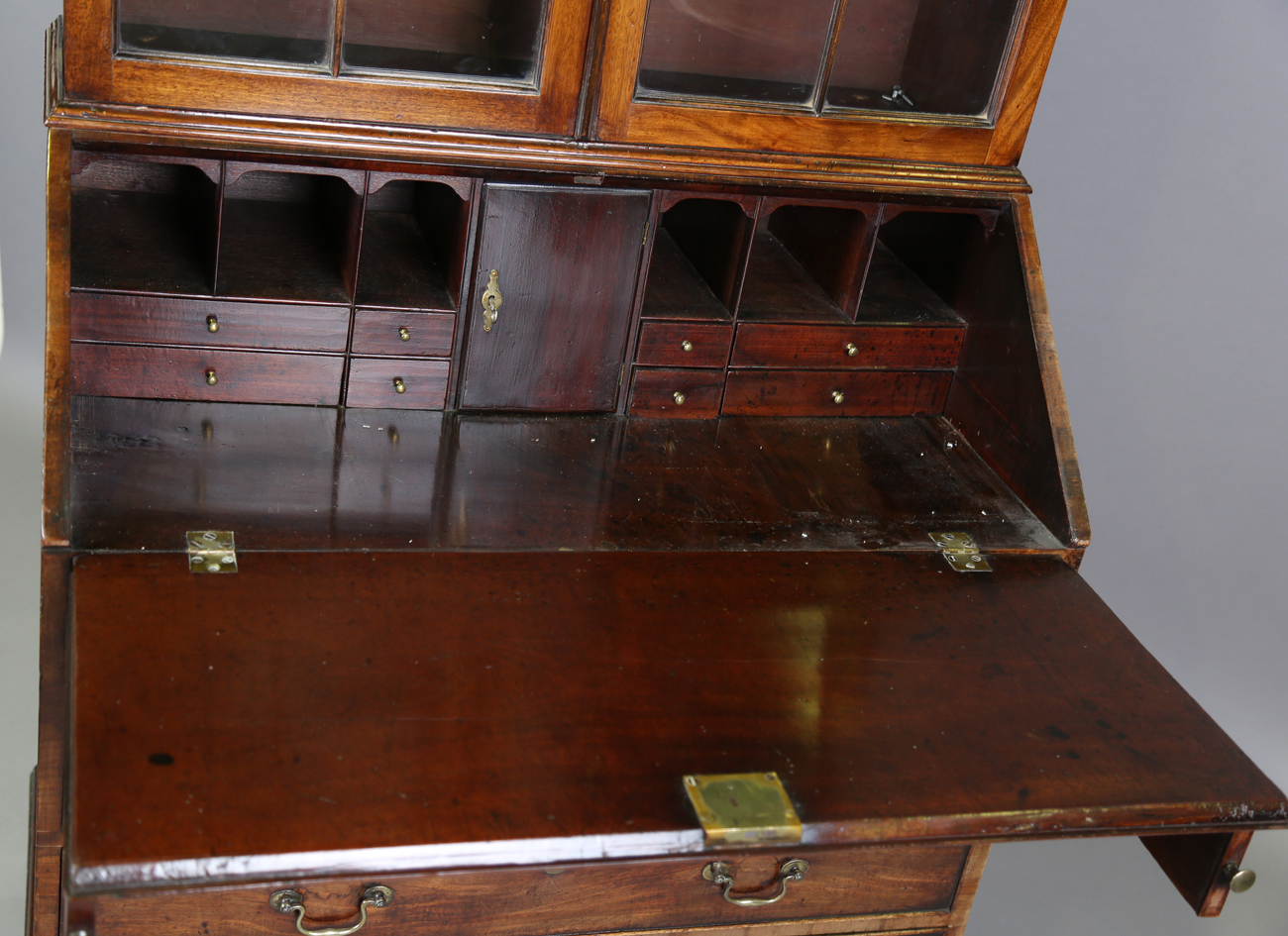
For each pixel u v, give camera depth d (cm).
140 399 190
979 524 201
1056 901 288
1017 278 211
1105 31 311
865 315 223
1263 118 293
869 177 203
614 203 197
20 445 346
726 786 138
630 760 139
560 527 181
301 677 142
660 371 214
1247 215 301
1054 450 201
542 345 206
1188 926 284
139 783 124
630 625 162
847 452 217
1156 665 172
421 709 140
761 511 195
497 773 134
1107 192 322
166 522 163
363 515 175
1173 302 318
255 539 164
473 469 192
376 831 124
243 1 169
